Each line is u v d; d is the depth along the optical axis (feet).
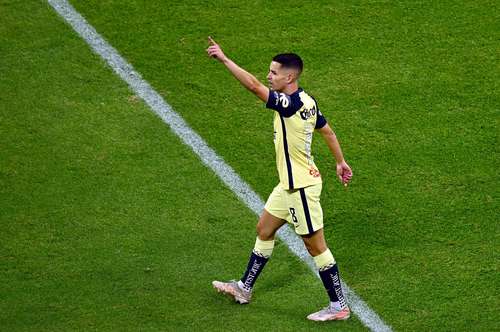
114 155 112.16
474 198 106.22
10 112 118.21
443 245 100.22
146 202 105.70
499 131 115.55
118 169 110.22
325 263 89.56
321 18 134.41
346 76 124.67
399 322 91.40
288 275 97.19
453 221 103.24
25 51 128.67
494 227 102.32
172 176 109.50
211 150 113.60
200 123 117.70
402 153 112.88
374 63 126.72
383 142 114.42
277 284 96.12
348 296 94.48
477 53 128.26
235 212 104.88
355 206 105.60
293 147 86.79
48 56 127.95
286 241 101.45
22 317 90.84
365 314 92.43
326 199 106.63
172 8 136.67
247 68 126.21
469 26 132.87
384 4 136.87
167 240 100.78
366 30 132.26
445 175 109.50
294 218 88.79
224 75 125.18
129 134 115.44
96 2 138.00
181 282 95.71
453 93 121.80
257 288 95.61
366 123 117.29
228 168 111.04
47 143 113.60
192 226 102.78
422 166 110.83
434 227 102.58
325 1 137.49
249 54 128.47
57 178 108.58
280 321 91.25
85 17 135.13
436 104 120.06
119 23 134.21
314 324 91.04
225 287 92.68
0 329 89.30
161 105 120.37
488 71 125.29
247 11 135.74
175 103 120.67
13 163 110.42
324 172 110.52
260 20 134.21
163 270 97.04
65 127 116.16
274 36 131.44
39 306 92.22
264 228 90.84
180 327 90.22
